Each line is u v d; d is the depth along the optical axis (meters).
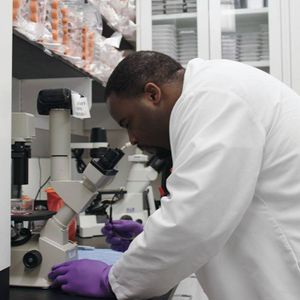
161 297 1.11
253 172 0.96
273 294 1.01
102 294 1.13
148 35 2.84
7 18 1.07
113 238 1.63
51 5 1.63
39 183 2.20
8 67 1.07
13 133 1.32
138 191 2.41
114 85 1.15
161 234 0.96
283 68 2.71
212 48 2.83
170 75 1.13
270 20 2.73
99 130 2.21
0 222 1.03
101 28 2.25
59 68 1.99
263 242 1.03
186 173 0.95
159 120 1.14
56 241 1.26
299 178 1.02
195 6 2.90
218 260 1.07
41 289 1.22
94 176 1.28
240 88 1.01
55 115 1.42
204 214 0.93
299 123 1.05
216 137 0.94
